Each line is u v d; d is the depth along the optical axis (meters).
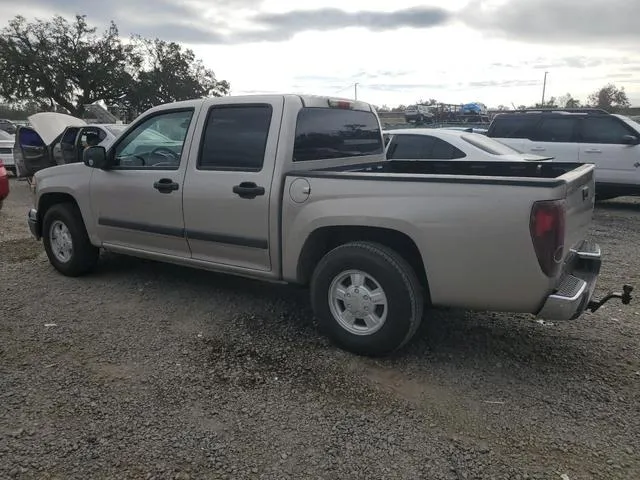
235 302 5.00
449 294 3.54
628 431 3.03
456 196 3.39
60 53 46.47
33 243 7.43
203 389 3.45
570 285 3.50
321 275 3.92
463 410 3.24
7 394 3.36
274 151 4.08
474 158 8.05
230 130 4.35
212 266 4.60
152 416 3.15
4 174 9.33
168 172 4.68
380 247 3.71
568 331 4.39
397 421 3.12
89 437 2.94
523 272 3.29
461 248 3.41
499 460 2.78
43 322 4.51
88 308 4.84
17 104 49.09
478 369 3.74
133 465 2.72
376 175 3.64
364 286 3.80
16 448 2.83
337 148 4.74
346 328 3.91
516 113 11.16
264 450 2.85
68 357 3.87
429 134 8.52
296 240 4.00
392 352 3.84
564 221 3.27
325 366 3.76
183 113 4.70
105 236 5.32
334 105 4.64
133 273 5.88
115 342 4.12
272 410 3.22
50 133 12.60
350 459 2.79
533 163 4.96
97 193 5.24
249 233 4.24
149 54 51.97
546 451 2.86
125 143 5.12
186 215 4.59
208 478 2.63
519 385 3.53
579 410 3.23
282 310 4.80
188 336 4.25
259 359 3.86
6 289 5.36
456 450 2.86
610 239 7.95
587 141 10.53
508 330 4.39
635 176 10.15
